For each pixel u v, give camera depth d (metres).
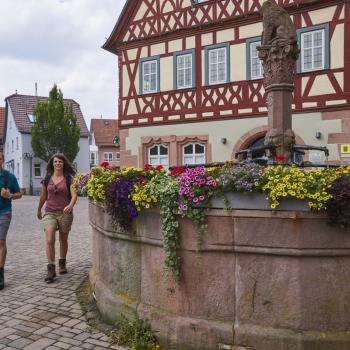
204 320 3.42
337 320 3.16
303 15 15.52
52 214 6.02
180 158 18.47
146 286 3.81
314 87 15.29
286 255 3.15
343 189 2.95
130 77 19.69
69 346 3.70
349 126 14.67
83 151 42.66
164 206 3.46
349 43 14.67
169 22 18.59
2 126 51.22
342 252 3.11
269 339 3.18
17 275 6.24
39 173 40.03
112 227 4.11
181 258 3.50
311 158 15.16
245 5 16.72
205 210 3.34
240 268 3.30
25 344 3.76
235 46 16.98
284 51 6.12
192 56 18.02
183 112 18.23
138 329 3.71
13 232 11.12
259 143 16.86
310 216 3.08
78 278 5.97
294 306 3.17
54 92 35.41
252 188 3.17
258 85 16.47
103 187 4.14
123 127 19.94
